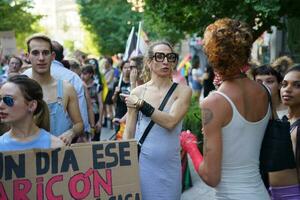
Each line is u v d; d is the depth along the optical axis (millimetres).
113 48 36062
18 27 28328
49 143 3340
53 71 5285
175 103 3967
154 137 3910
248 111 2939
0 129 3639
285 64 5383
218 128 2881
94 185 3176
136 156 3262
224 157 2928
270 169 3096
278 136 3070
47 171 3086
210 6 8539
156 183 3902
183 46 30844
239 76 2980
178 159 4027
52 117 4230
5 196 3031
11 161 3031
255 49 16203
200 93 15469
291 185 3234
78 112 4348
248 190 2920
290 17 8648
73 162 3135
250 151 2951
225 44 2893
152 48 4027
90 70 9453
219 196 2969
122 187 3232
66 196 3119
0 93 3258
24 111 3277
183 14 9938
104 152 3199
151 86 4090
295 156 3234
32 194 3064
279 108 4504
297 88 3475
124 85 7863
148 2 10016
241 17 8070
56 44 5594
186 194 6707
